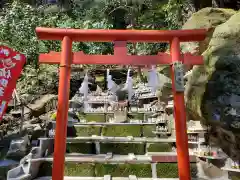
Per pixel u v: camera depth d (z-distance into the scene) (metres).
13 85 3.64
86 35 3.86
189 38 3.99
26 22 7.97
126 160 4.44
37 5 13.12
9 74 3.63
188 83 4.39
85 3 12.80
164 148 5.06
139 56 3.88
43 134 5.39
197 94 3.97
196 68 4.24
